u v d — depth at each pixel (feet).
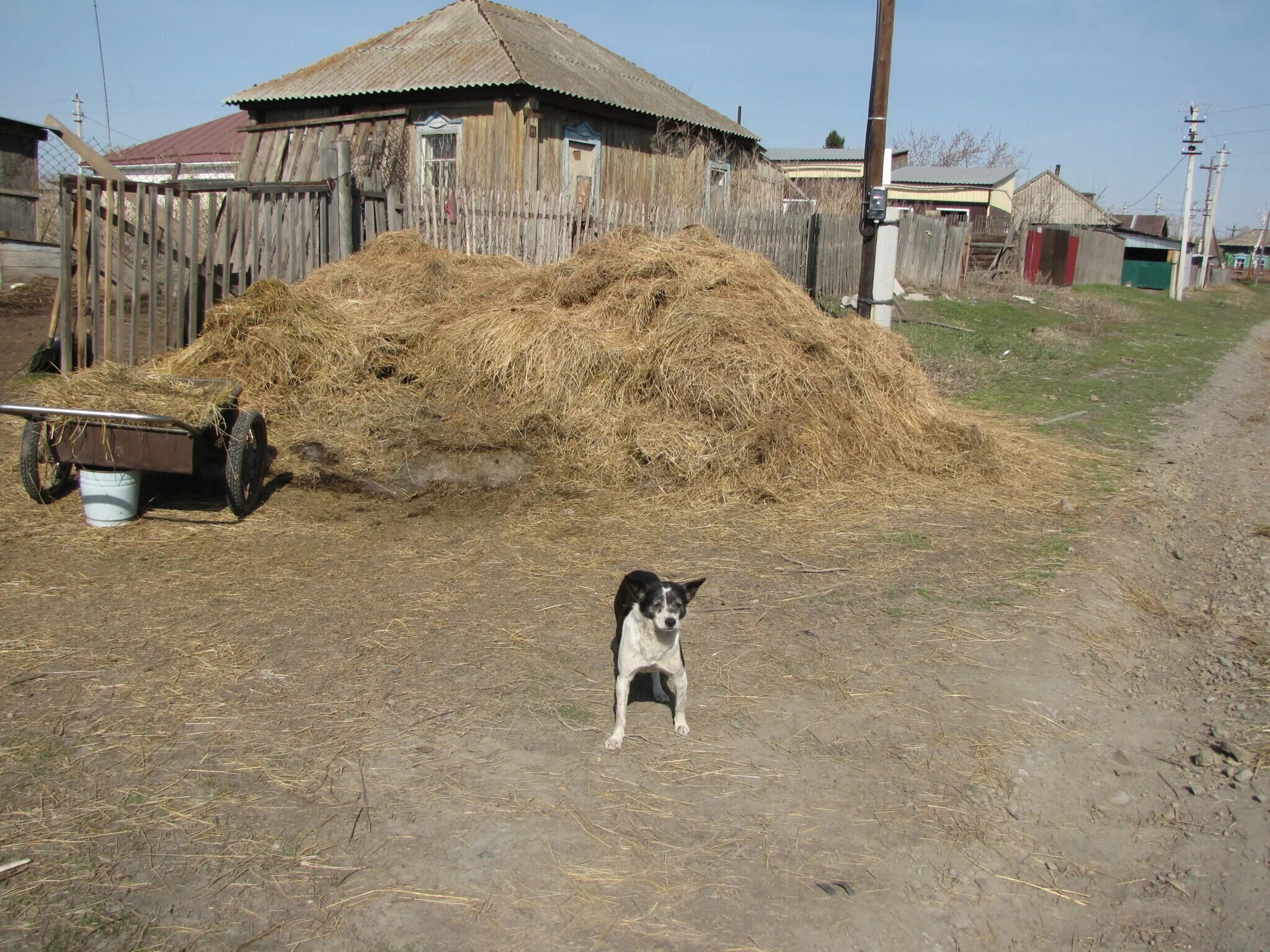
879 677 15.20
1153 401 41.65
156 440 20.22
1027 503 25.08
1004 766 12.87
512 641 16.07
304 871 10.28
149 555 19.48
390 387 27.71
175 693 13.88
